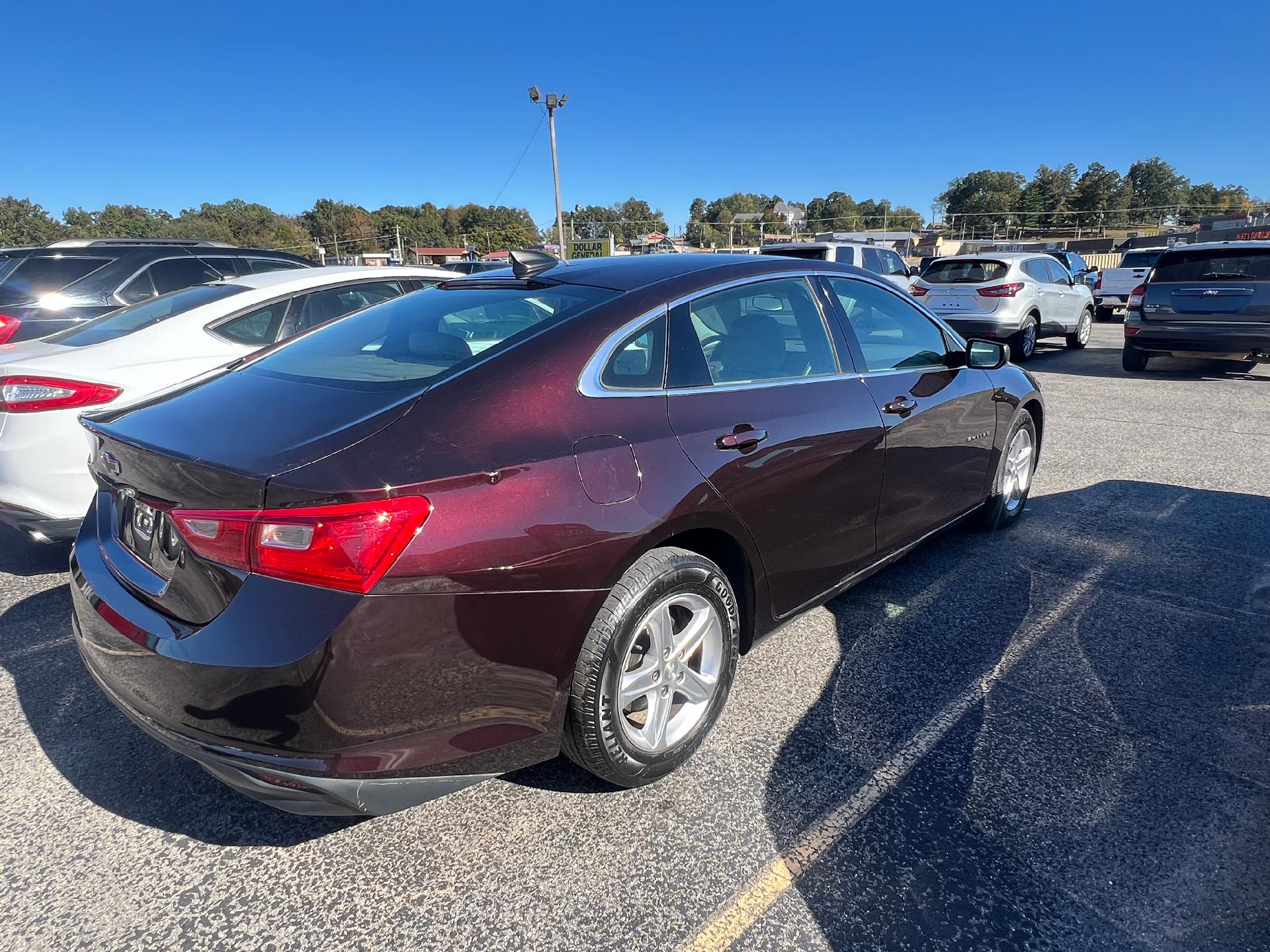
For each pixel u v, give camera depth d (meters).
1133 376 9.90
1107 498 5.01
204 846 2.16
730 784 2.36
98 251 6.44
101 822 2.26
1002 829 2.14
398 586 1.73
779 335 2.84
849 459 2.89
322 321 4.84
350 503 1.70
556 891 1.97
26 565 4.14
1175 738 2.54
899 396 3.22
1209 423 7.14
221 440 1.94
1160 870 1.99
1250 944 1.77
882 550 3.25
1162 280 9.25
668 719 2.35
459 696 1.86
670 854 2.09
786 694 2.83
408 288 5.34
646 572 2.15
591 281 2.59
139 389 3.80
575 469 2.03
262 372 2.49
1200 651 3.08
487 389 2.06
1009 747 2.50
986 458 3.98
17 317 6.06
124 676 1.94
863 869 2.02
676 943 1.81
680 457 2.27
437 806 2.30
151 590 1.96
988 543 4.25
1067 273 12.70
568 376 2.17
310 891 2.00
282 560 1.69
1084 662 3.02
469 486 1.84
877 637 3.24
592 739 2.12
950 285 11.09
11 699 2.88
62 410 3.56
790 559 2.72
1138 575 3.81
